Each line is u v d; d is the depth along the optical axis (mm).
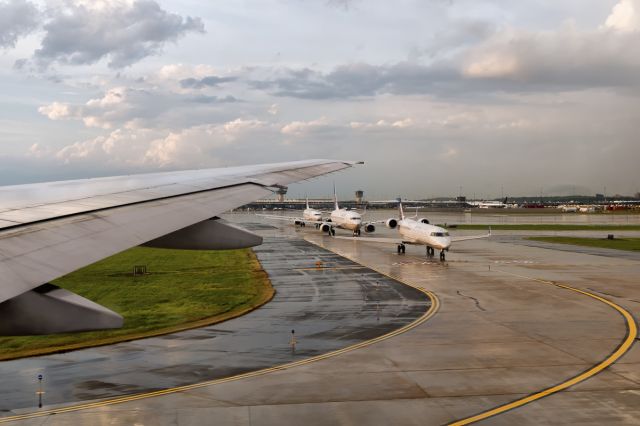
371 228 88062
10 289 4879
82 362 21016
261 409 15805
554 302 32688
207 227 8953
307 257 60844
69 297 5387
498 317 28562
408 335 24844
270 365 20297
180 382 18359
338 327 26781
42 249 5988
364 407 15945
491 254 62812
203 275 47938
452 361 20625
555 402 16266
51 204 8156
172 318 29688
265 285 41344
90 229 6945
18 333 4871
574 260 56219
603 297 34344
